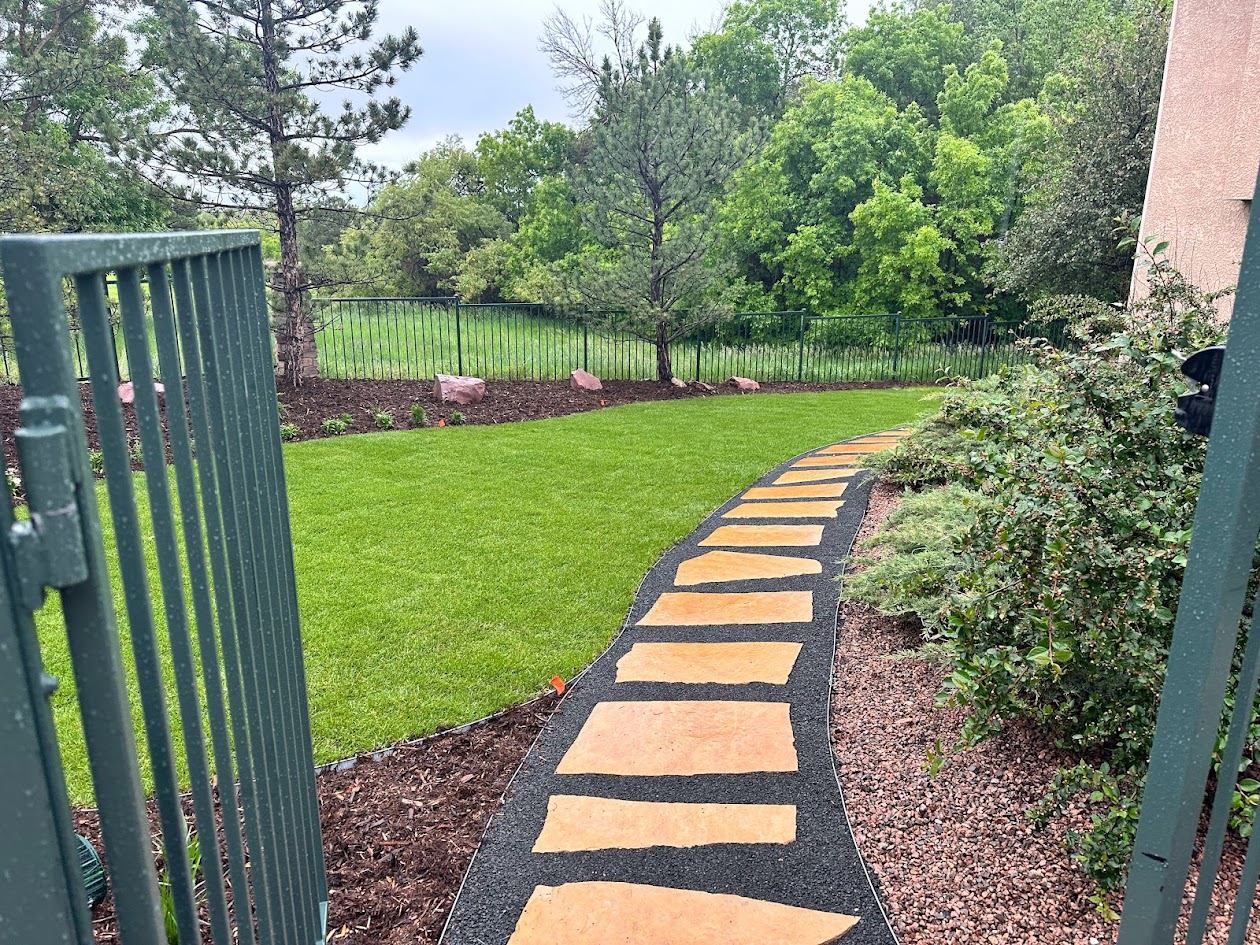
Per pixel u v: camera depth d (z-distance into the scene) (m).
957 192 22.05
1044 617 2.36
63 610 0.70
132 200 16.92
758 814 2.61
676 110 12.02
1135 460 2.51
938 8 27.73
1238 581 1.02
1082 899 2.18
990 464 2.72
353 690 3.45
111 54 14.48
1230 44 6.34
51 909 0.70
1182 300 2.89
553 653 3.80
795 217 25.06
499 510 6.17
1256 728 2.17
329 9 9.93
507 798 2.74
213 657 1.10
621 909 2.22
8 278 0.63
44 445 0.63
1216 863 1.16
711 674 3.57
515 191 33.78
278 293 10.94
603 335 14.49
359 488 6.80
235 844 1.15
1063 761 2.72
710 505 6.34
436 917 2.21
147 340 0.91
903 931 2.12
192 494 1.04
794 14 31.78
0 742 0.65
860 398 12.81
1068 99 17.70
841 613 4.18
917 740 2.97
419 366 15.86
